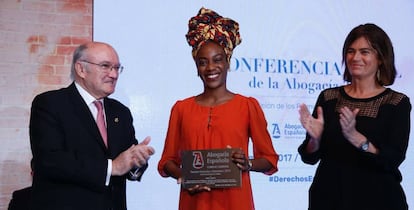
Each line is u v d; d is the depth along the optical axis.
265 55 4.03
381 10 4.27
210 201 2.41
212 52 2.44
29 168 3.68
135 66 3.79
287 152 4.04
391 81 2.41
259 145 2.49
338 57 4.19
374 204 2.30
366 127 2.33
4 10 3.65
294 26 4.11
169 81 3.85
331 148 2.40
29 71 3.69
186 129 2.46
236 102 2.48
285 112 4.05
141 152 2.25
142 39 3.81
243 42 3.99
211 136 2.42
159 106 3.82
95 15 3.73
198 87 3.90
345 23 4.21
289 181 4.03
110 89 2.45
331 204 2.36
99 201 2.32
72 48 3.76
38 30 3.71
